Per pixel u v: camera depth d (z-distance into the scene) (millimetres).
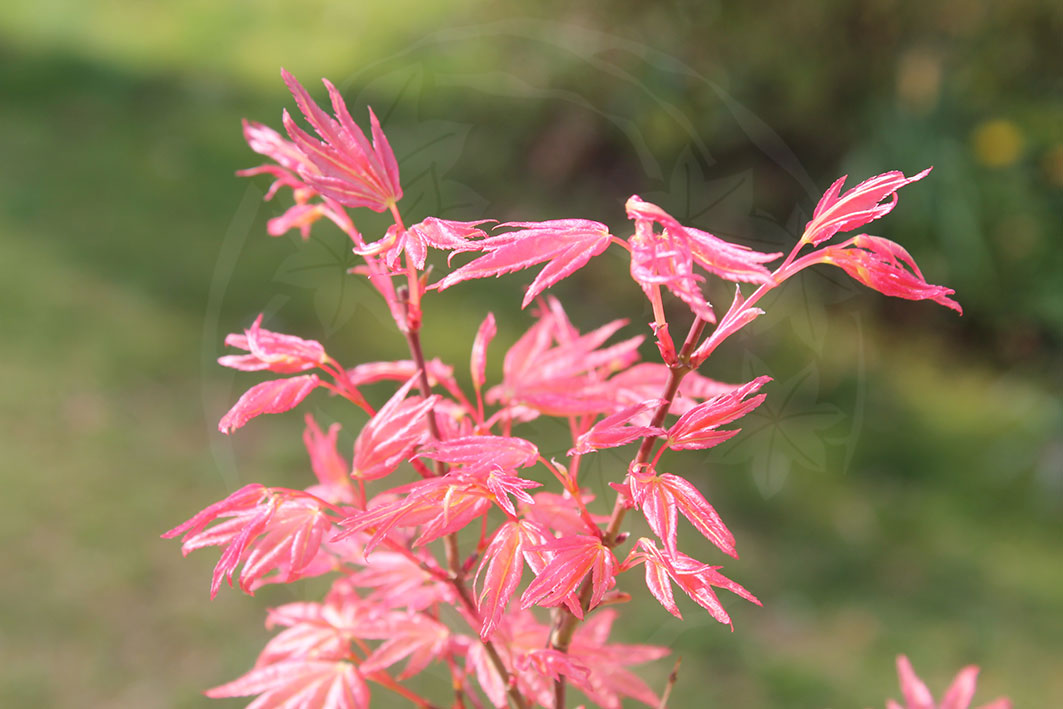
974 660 1306
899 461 1647
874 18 1838
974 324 1918
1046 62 1879
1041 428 1724
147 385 1608
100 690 1181
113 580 1319
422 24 2455
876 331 1901
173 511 1404
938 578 1423
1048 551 1509
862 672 1268
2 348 1629
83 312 1737
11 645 1219
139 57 2684
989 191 1885
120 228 1959
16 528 1357
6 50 2637
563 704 531
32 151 2178
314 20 2834
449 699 1179
